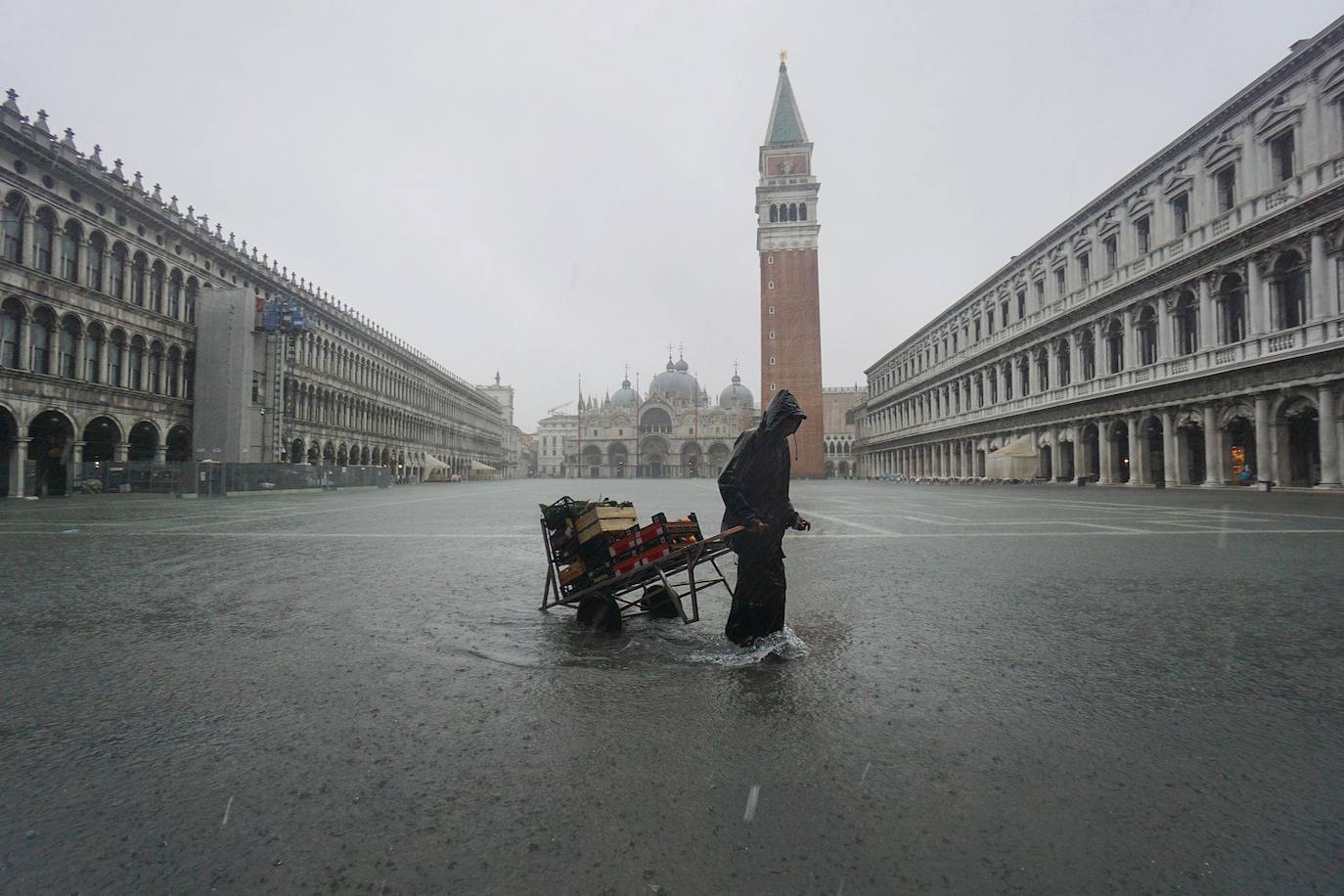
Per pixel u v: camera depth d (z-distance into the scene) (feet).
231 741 11.36
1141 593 23.79
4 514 68.33
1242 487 104.99
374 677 14.76
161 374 134.41
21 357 103.65
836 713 12.48
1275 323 98.58
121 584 26.37
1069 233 154.30
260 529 50.55
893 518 58.18
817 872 7.70
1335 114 91.15
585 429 527.40
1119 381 133.69
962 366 214.07
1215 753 10.78
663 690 13.85
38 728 11.94
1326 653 16.29
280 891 7.43
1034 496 100.78
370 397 226.99
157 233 133.49
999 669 15.10
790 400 17.34
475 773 10.17
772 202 334.85
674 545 20.01
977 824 8.71
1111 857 7.96
